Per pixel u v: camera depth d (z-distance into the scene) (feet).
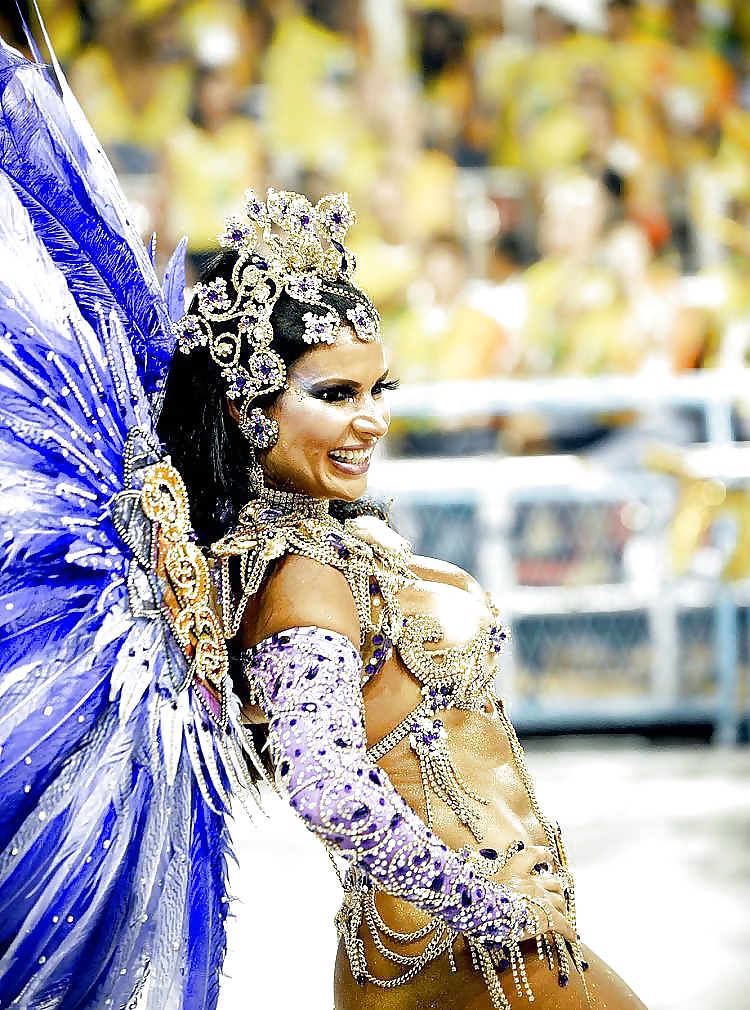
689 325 56.90
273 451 10.98
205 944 10.97
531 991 10.80
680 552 42.98
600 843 32.09
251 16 59.77
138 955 10.28
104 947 10.16
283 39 59.67
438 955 11.03
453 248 58.39
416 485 43.42
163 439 11.43
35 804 9.76
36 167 10.65
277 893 28.68
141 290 11.32
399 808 9.78
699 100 59.93
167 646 10.47
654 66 60.03
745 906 26.94
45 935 9.86
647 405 45.32
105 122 59.41
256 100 59.88
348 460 11.00
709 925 25.84
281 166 59.72
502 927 10.38
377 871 9.80
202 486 11.27
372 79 59.88
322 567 10.59
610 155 59.36
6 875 9.68
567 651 44.24
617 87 59.82
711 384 44.86
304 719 9.80
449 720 11.24
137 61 59.57
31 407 9.98
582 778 39.09
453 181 59.11
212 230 59.16
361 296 11.09
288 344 10.75
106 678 10.08
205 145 59.52
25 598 9.73
